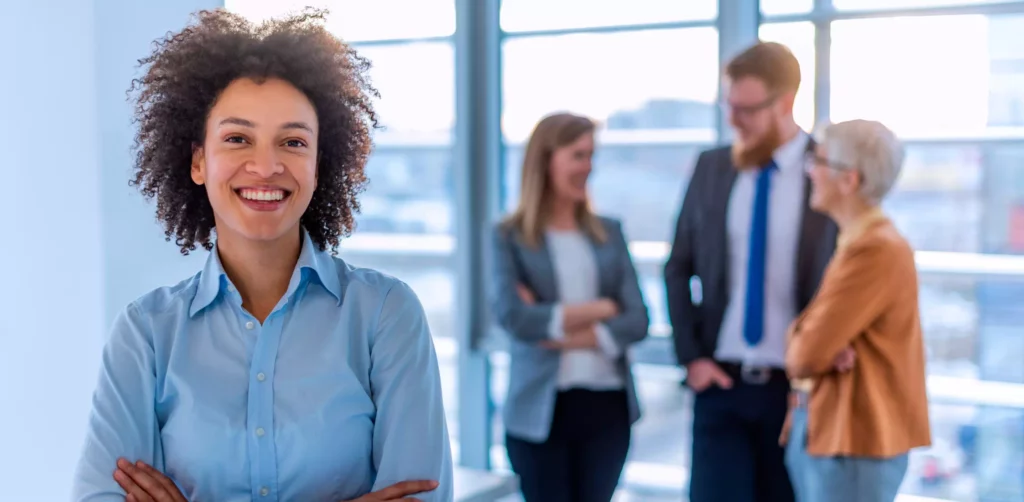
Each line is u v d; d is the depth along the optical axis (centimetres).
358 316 148
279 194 139
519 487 315
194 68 142
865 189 252
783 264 297
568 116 314
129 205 290
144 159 160
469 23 439
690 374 310
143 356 144
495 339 452
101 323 284
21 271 289
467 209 449
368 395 147
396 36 453
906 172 369
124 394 143
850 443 248
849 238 256
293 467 140
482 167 451
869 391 248
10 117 285
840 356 249
